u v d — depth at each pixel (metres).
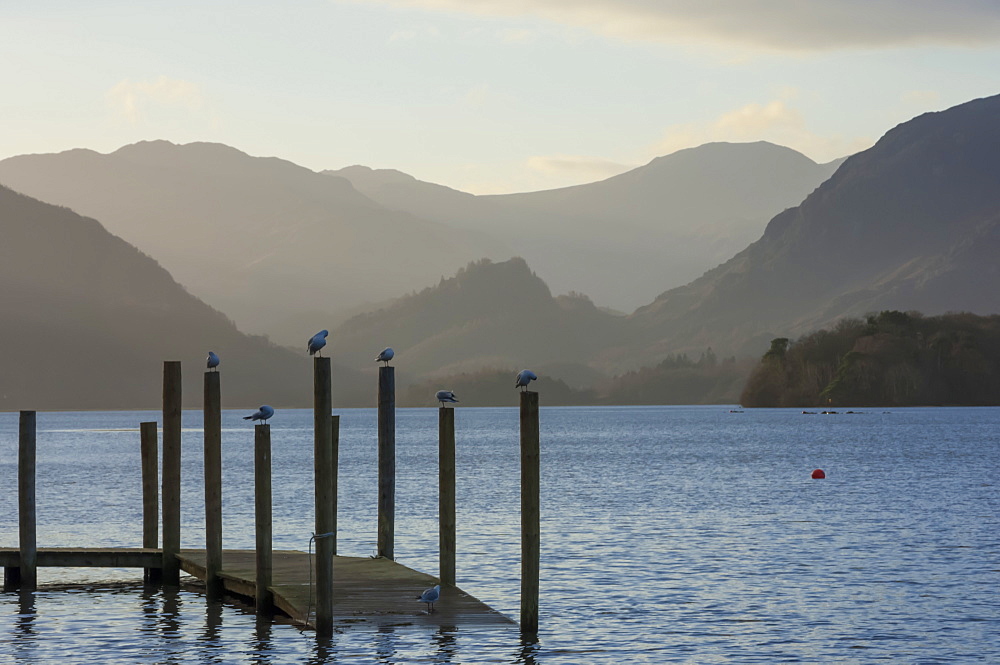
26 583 34.34
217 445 31.98
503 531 48.09
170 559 34.50
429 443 153.62
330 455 26.25
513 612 30.97
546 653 26.23
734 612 31.00
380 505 34.59
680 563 39.25
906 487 71.81
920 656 26.66
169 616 30.62
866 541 45.03
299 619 28.03
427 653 25.86
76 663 26.06
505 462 103.94
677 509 58.34
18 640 28.27
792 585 34.97
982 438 145.00
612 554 41.38
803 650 27.11
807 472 87.00
